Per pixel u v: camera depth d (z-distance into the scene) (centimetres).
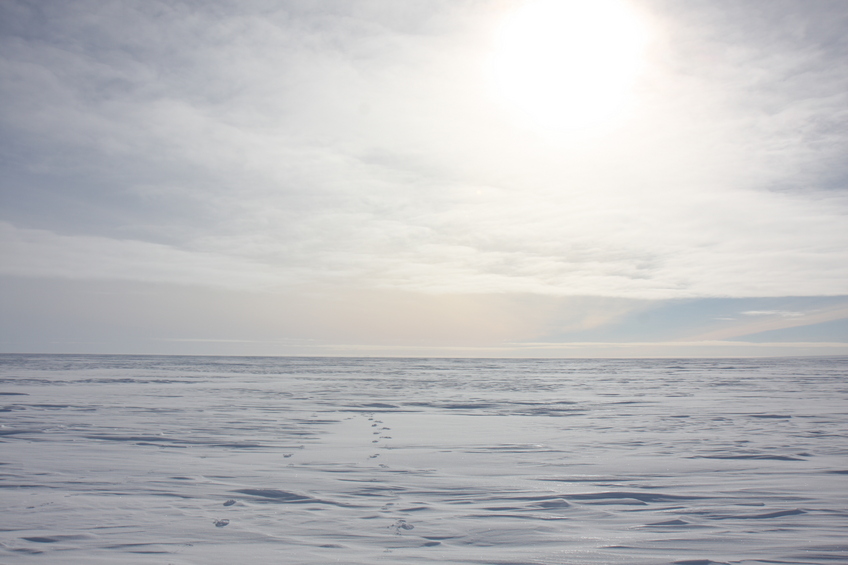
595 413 1565
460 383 3384
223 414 1450
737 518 514
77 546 423
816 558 403
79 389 2386
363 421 1335
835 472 739
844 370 5988
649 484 664
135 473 710
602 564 389
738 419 1410
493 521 502
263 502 568
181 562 388
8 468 739
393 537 452
